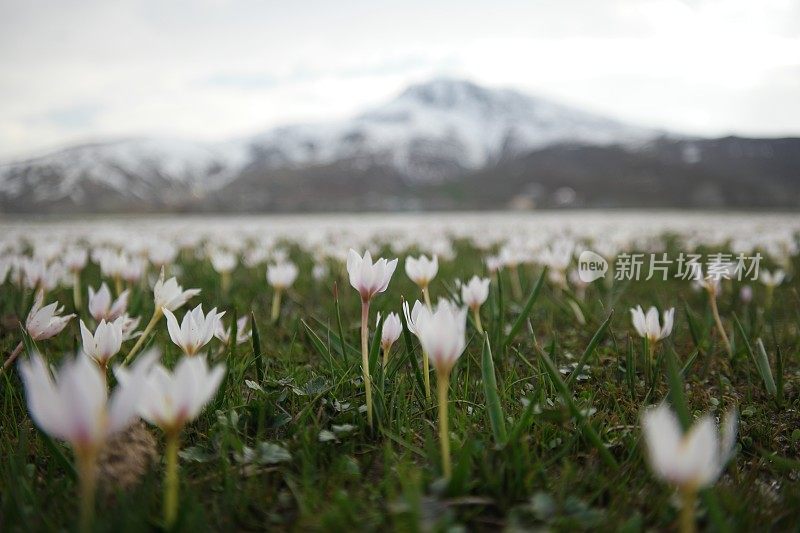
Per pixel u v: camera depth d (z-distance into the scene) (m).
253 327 2.88
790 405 3.07
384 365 2.56
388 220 37.94
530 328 3.28
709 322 3.92
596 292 6.16
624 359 3.84
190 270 8.03
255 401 2.54
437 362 1.72
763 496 2.02
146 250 6.38
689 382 3.43
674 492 1.89
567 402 1.98
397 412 2.44
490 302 3.86
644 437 2.24
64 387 1.12
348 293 6.37
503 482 1.91
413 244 11.81
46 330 2.54
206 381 1.40
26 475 1.97
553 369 2.03
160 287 2.66
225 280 5.82
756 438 2.62
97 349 2.04
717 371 3.67
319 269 6.35
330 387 2.64
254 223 32.78
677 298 6.09
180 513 1.50
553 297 5.16
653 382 2.98
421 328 1.77
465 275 7.20
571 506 1.75
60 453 1.82
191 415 1.41
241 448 2.08
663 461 1.22
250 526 1.79
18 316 4.23
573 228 17.33
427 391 2.55
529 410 2.00
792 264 8.74
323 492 1.94
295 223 31.09
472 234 15.76
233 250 10.23
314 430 2.34
